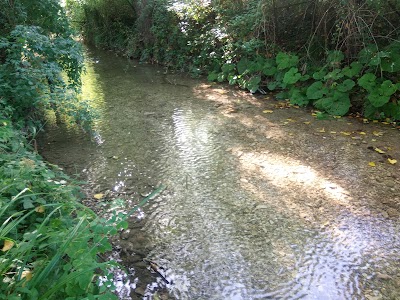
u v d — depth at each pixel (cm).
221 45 757
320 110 548
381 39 555
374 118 504
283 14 664
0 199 205
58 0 502
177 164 391
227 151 421
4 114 390
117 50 1171
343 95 530
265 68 651
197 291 226
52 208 223
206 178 361
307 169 376
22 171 237
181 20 859
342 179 355
